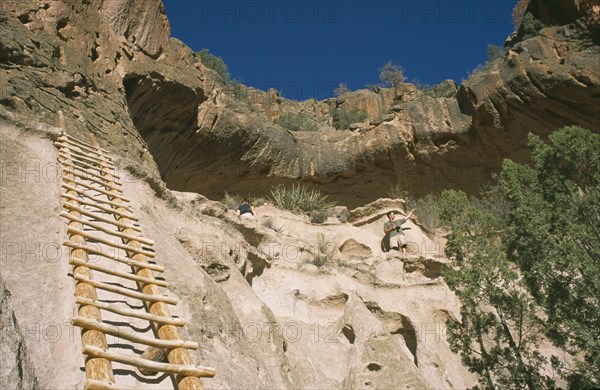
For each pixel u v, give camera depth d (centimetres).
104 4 1468
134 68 1480
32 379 424
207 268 924
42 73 1059
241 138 2045
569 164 991
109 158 899
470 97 2091
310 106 3888
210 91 1927
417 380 962
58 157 804
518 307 1001
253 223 1320
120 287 543
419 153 2188
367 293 1289
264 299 1162
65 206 663
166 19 1711
